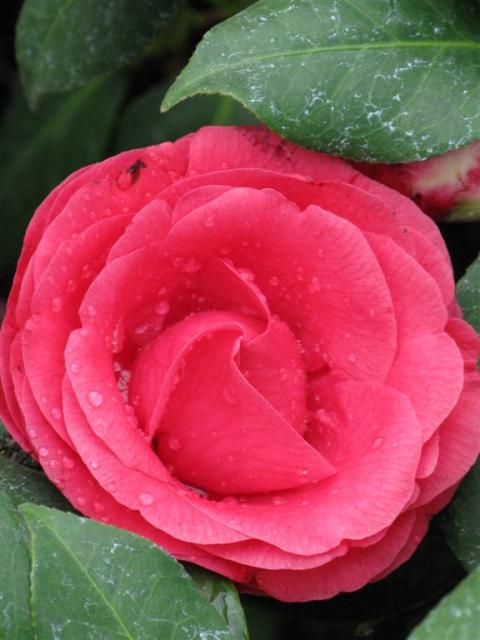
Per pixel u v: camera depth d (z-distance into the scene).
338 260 0.41
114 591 0.39
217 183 0.42
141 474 0.40
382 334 0.42
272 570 0.41
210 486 0.42
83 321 0.41
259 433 0.41
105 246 0.41
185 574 0.39
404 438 0.40
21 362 0.41
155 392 0.41
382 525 0.40
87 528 0.39
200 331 0.40
